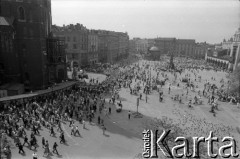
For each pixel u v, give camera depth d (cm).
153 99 6438
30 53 6150
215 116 5234
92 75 9488
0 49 5878
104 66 12031
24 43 6059
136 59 19925
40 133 3656
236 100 6675
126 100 6134
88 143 3475
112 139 3666
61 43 7506
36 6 5975
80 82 7444
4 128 3528
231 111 5725
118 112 5038
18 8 5850
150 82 8794
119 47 17775
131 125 4322
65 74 7562
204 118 5031
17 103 4544
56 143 3167
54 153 3095
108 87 7156
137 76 9612
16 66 6056
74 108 4788
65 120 4259
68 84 6669
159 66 14675
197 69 14538
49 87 6325
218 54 19412
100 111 4956
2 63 5959
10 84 5888
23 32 5997
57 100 5203
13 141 3294
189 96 7050
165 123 4531
